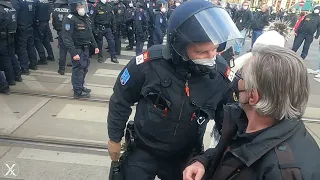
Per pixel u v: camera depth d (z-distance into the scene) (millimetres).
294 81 1010
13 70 5336
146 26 8094
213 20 1464
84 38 4840
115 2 8203
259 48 1129
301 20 9445
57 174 3047
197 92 1603
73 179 3002
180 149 1725
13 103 4602
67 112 4441
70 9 4816
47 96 4969
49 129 3902
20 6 5625
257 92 1062
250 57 1128
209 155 1475
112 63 7449
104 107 4730
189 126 1646
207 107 1646
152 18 8344
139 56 1658
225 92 1677
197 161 1463
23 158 3244
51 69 6543
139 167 1776
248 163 1033
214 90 1639
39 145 3506
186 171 1406
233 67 1838
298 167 950
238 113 1285
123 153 1891
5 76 5316
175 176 1852
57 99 4887
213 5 1546
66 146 3541
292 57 1039
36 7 6363
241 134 1162
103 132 3949
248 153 1049
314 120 4832
